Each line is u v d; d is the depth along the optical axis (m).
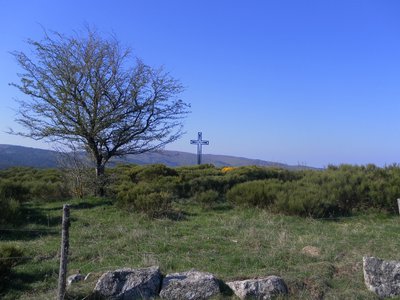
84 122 14.70
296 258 7.69
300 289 6.20
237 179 17.05
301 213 12.09
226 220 11.50
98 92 14.52
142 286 6.02
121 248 8.66
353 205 12.96
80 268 7.53
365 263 6.52
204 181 16.22
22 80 14.16
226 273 7.05
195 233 9.93
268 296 5.93
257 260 7.64
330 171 17.75
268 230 10.14
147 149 16.14
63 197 15.29
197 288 5.99
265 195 13.27
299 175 18.55
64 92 14.23
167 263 7.57
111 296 5.96
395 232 10.11
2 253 7.52
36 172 25.67
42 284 6.82
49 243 9.12
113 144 15.59
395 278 6.32
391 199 12.67
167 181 17.38
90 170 15.53
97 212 12.47
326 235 9.69
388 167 17.73
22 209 12.62
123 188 15.20
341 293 6.13
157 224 10.95
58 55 14.25
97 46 14.66
